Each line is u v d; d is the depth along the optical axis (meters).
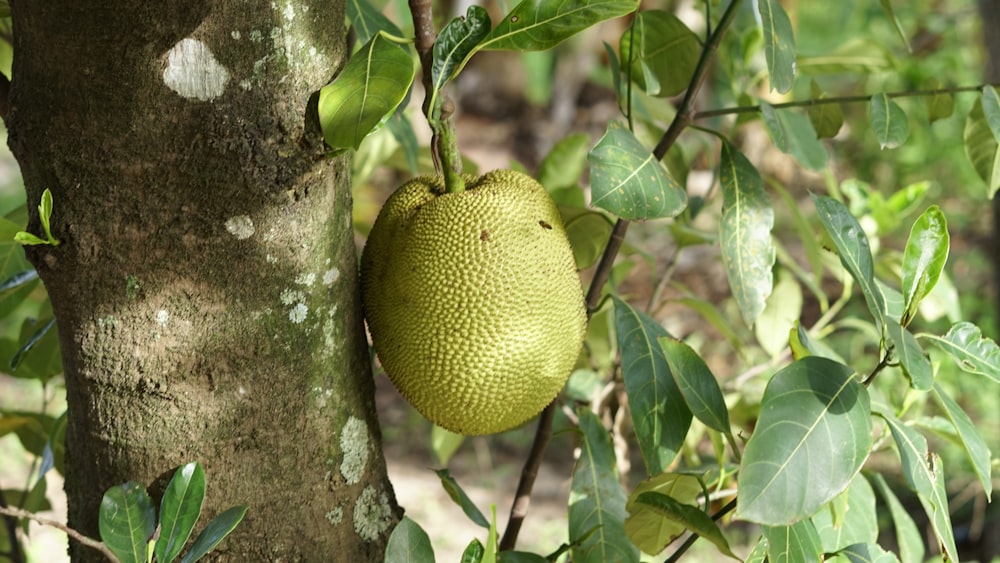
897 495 6.04
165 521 2.27
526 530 6.03
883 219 3.29
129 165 2.24
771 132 2.60
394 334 2.41
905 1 8.86
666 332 2.59
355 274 2.41
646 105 3.24
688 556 5.40
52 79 2.24
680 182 3.03
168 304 2.29
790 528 2.36
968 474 5.98
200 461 2.32
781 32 2.46
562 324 2.42
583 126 13.79
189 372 2.30
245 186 2.26
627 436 3.25
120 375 2.30
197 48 2.22
